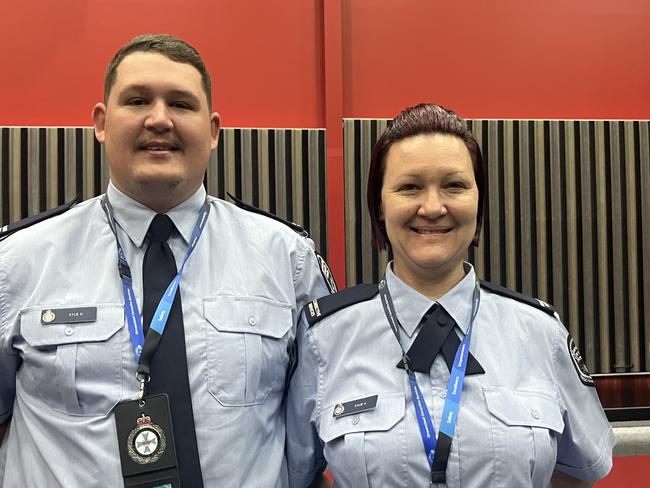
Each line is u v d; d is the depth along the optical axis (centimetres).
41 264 137
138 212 142
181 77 135
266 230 153
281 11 267
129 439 122
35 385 130
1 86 253
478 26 275
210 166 260
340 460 126
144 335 132
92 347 129
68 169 253
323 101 269
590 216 275
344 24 269
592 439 139
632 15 282
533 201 273
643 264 276
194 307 136
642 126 279
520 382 131
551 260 273
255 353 134
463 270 143
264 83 266
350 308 143
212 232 148
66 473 124
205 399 128
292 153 265
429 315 135
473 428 123
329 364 139
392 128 134
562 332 141
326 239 266
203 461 125
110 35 257
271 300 142
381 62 271
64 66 256
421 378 131
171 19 260
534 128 273
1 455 138
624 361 273
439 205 125
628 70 282
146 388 127
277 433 142
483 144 271
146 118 132
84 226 144
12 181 250
